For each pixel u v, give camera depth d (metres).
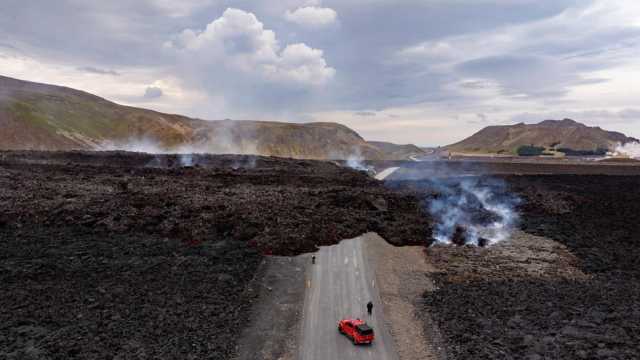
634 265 62.56
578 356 36.78
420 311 45.84
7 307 43.47
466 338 39.84
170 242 64.50
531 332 40.84
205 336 39.28
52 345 36.84
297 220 74.44
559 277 57.25
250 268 54.94
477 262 62.72
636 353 37.34
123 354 35.97
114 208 77.56
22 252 58.28
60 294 46.72
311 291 49.03
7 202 79.12
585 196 121.19
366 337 38.25
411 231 74.81
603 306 47.56
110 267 54.38
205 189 100.88
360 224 74.81
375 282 52.16
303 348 37.69
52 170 121.62
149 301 45.62
